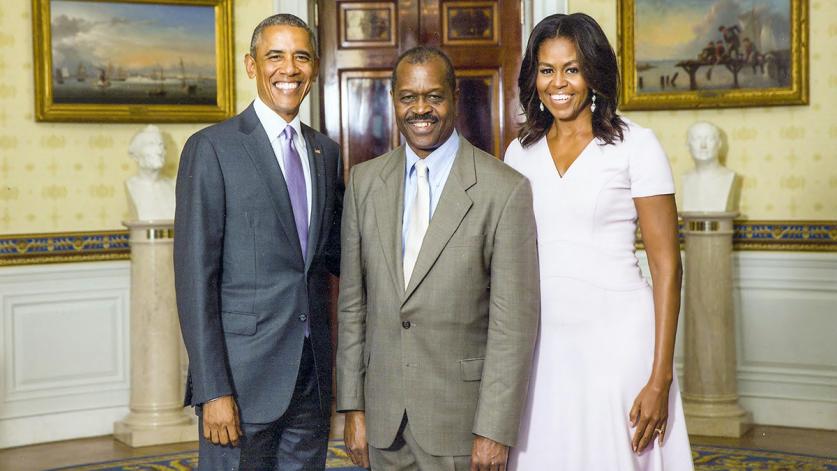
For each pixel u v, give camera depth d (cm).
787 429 545
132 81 547
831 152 539
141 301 528
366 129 579
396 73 255
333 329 573
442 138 258
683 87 556
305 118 566
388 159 271
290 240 285
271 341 282
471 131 580
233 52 564
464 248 254
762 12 541
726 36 548
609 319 262
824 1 536
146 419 528
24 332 534
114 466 482
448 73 254
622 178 263
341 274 275
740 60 546
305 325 287
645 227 262
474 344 258
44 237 539
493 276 254
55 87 536
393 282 258
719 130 552
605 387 261
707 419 529
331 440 516
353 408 269
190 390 285
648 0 556
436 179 261
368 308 266
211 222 277
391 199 263
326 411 299
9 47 532
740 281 559
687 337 539
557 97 265
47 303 541
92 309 552
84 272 548
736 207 556
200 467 285
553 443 265
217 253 279
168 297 530
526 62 276
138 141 529
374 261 262
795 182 548
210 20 559
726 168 542
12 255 531
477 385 257
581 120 270
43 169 541
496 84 577
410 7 575
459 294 254
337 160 308
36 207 541
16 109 535
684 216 536
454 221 254
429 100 251
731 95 548
